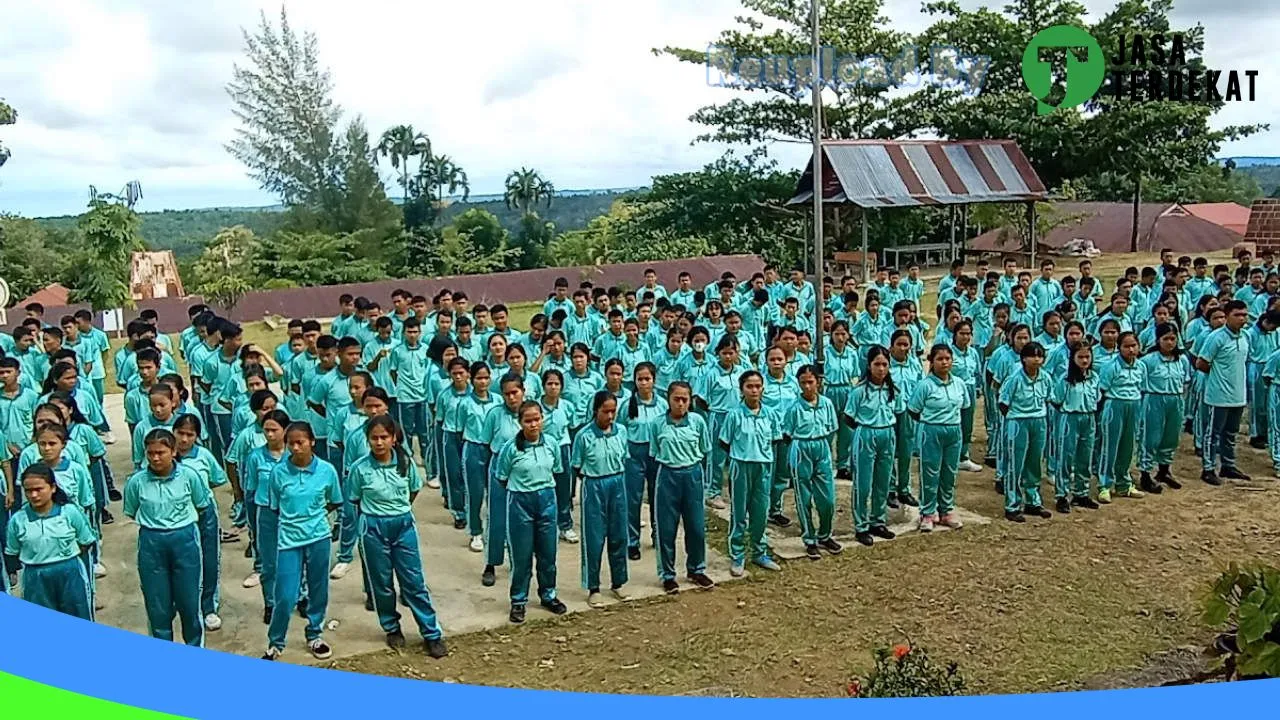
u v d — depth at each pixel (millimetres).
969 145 29719
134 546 9641
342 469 9727
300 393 10602
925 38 35438
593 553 7984
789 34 35188
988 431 11891
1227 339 10672
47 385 10391
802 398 8750
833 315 16266
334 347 10055
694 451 8102
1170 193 46250
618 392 9125
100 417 10578
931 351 9359
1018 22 35188
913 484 11062
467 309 14734
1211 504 10180
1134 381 10109
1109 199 43344
